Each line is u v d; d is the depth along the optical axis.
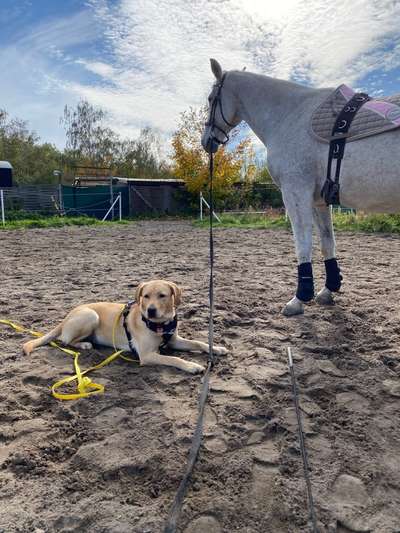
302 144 4.21
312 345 3.88
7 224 19.89
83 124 44.50
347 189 3.86
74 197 27.66
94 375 3.37
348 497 2.05
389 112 3.54
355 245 11.20
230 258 9.52
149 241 13.42
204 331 4.33
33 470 2.25
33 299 5.80
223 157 27.08
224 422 2.66
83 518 1.90
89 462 2.29
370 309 4.93
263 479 2.15
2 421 2.70
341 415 2.76
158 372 3.39
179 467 2.23
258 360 3.57
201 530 1.85
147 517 1.90
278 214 23.39
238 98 5.01
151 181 29.06
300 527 1.87
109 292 6.16
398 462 2.30
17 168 37.06
